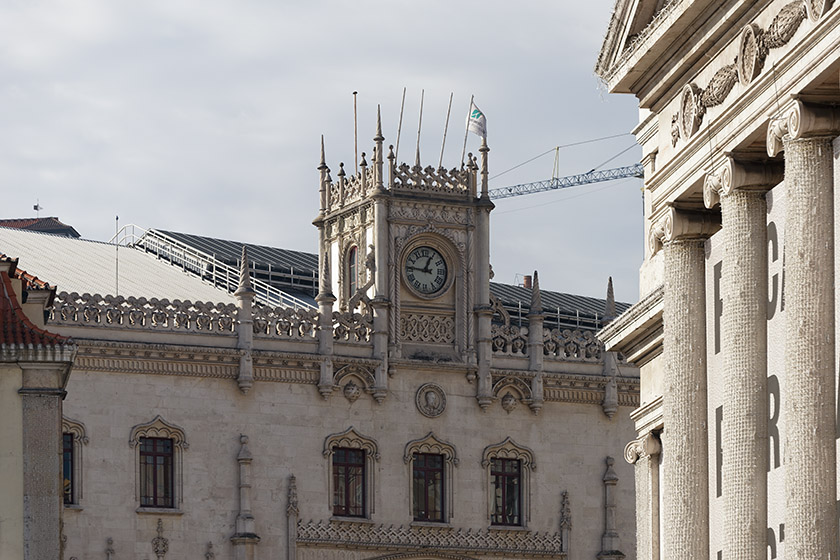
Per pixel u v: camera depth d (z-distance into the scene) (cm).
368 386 11650
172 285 12938
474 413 11919
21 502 6788
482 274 12044
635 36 5803
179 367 11175
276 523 11319
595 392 12144
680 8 5378
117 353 11025
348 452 11588
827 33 4744
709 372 5725
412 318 11888
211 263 13550
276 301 13238
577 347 12225
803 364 4825
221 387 11294
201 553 11131
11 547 6762
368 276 11819
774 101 5012
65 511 10825
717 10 5300
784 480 4944
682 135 5638
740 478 5241
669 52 5634
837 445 4809
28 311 7450
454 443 11831
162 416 11119
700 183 5572
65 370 6931
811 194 4878
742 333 5288
